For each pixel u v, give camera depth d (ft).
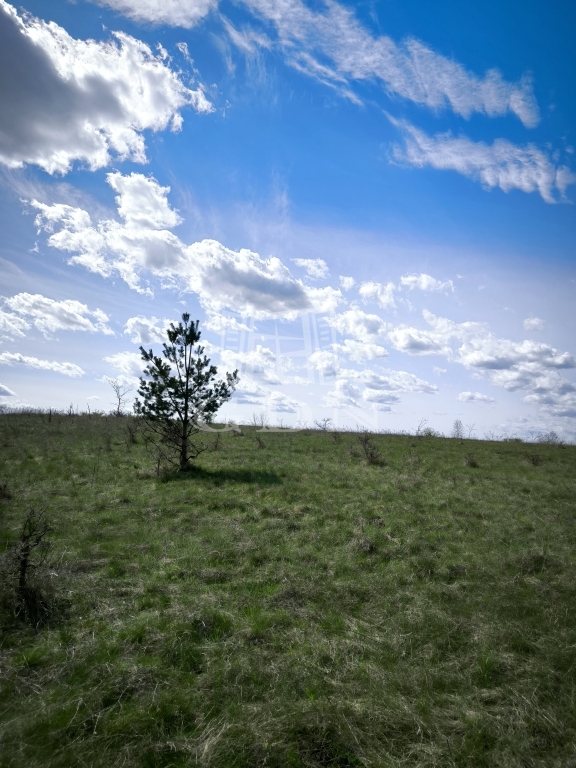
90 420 82.79
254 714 13.15
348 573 24.25
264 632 17.83
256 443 70.54
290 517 33.40
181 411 48.26
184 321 49.03
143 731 12.49
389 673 15.26
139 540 27.48
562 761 12.00
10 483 37.99
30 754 11.48
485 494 43.75
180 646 16.25
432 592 21.99
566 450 81.82
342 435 88.17
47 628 17.54
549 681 14.99
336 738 12.48
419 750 12.23
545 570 25.32
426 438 92.27
